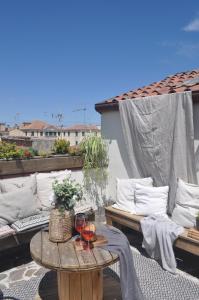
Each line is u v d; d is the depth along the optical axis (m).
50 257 2.64
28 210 4.09
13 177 4.59
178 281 3.51
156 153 4.61
